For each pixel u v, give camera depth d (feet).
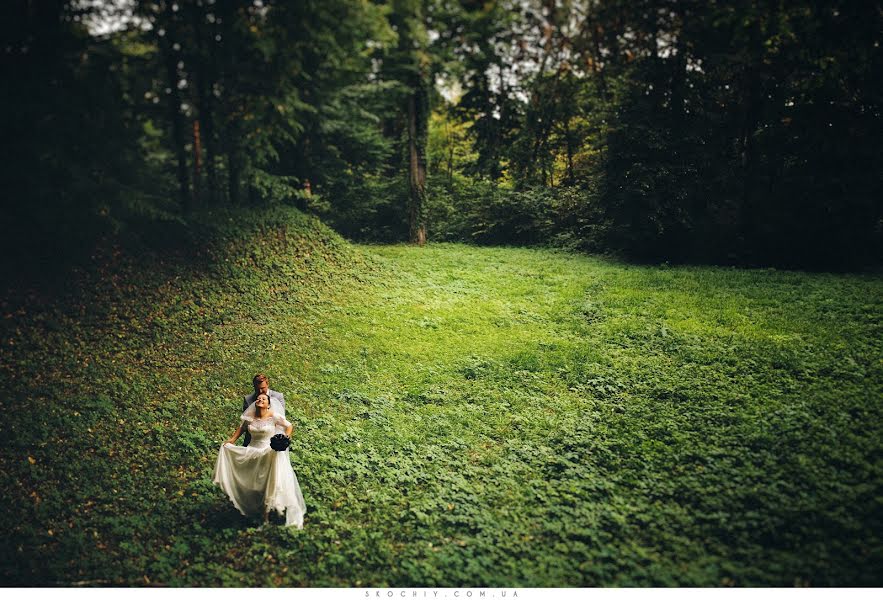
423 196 87.66
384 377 35.83
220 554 20.29
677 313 42.68
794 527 19.03
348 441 27.94
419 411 31.17
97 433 28.04
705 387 30.04
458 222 92.68
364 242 92.63
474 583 17.92
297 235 58.08
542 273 61.77
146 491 24.09
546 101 84.17
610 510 21.22
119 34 44.60
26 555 20.26
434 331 43.98
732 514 20.15
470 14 68.39
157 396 32.04
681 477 22.70
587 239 75.72
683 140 61.11
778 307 41.52
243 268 50.44
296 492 22.24
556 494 22.66
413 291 54.60
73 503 23.22
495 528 20.76
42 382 31.71
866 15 38.01
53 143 38.47
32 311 37.50
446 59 79.82
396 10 65.67
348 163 88.74
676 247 64.80
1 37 37.19
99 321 38.73
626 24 54.29
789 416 25.63
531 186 92.12
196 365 36.22
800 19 39.83
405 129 100.63
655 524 20.25
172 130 54.85
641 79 63.52
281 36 50.08
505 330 43.78
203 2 48.37
